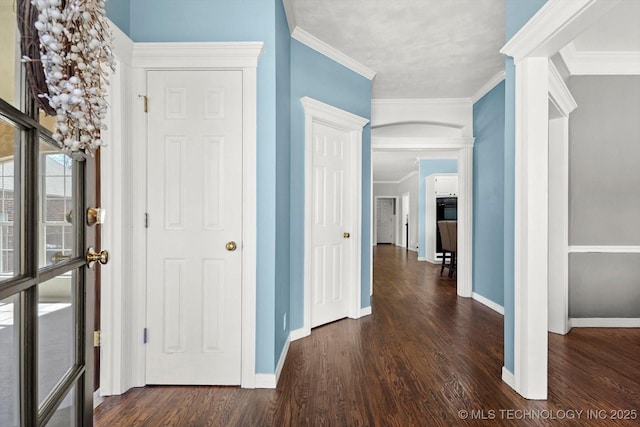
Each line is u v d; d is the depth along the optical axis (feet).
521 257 6.66
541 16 5.84
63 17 2.43
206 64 6.91
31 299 2.43
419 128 18.81
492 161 13.15
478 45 10.49
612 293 10.96
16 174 2.33
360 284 11.84
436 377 7.41
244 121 6.98
